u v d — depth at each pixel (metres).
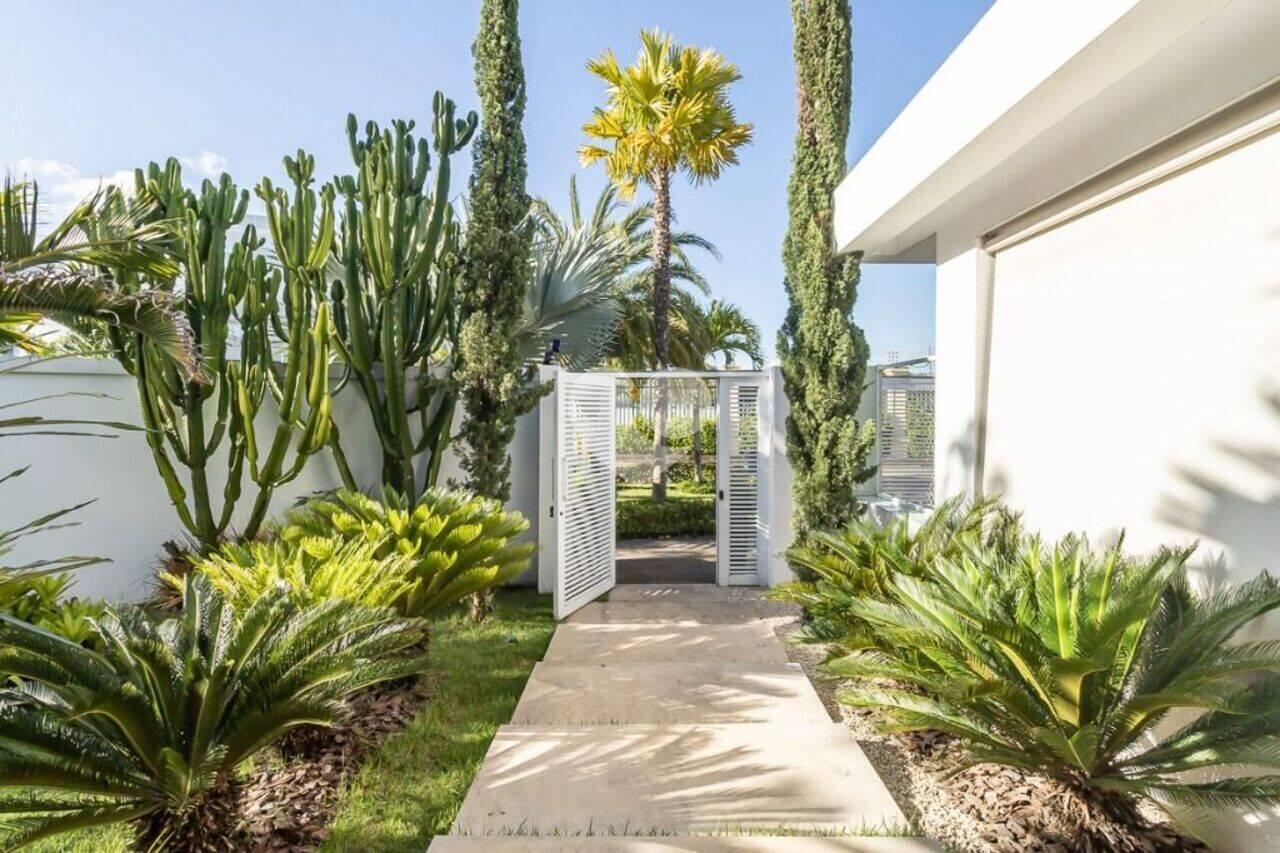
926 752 3.80
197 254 6.09
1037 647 2.94
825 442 6.45
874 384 10.02
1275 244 2.90
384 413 7.13
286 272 6.51
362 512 5.87
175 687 2.95
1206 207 3.26
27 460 6.34
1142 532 3.70
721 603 7.30
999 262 5.23
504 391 6.77
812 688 4.79
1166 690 2.70
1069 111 3.47
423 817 3.21
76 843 3.04
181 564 6.54
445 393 7.16
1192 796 2.67
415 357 7.19
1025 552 3.87
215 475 7.09
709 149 13.27
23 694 2.94
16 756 2.47
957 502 4.96
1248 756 2.58
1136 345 3.74
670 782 3.44
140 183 5.96
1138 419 3.72
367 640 3.54
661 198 13.80
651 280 17.00
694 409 12.66
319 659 3.19
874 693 3.40
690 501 11.70
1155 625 3.17
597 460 7.43
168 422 6.28
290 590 3.49
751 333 20.61
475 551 5.34
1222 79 3.10
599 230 16.55
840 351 6.34
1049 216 4.49
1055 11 3.05
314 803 3.29
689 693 4.70
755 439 8.07
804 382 6.60
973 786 3.40
